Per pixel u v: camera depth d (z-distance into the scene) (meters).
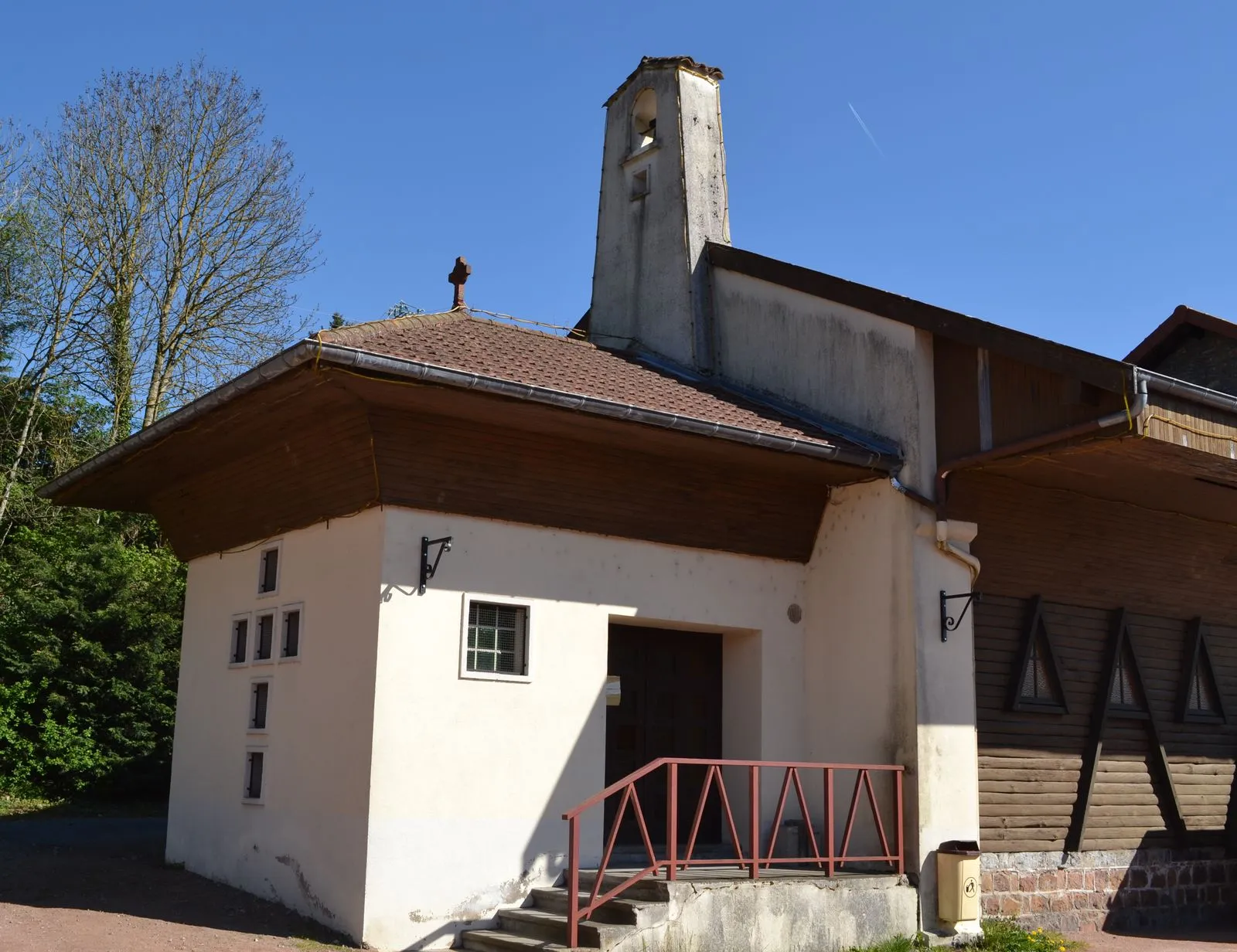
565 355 12.31
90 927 8.84
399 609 9.70
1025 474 11.33
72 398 25.97
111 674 18.41
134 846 13.25
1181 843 13.19
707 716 12.03
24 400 25.33
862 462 11.12
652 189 15.28
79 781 17.59
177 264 26.08
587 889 9.66
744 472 11.38
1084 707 12.66
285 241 27.08
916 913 10.61
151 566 21.25
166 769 18.34
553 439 10.26
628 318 15.29
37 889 10.29
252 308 26.75
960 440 11.09
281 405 9.56
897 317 11.60
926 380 11.48
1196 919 13.07
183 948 8.39
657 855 11.05
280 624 11.04
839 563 11.91
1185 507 12.66
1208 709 13.95
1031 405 10.45
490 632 10.23
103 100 25.81
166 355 26.12
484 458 10.04
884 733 11.16
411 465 9.77
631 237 15.52
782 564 12.14
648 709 11.66
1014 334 10.38
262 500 11.35
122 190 25.62
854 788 11.12
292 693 10.66
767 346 13.36
